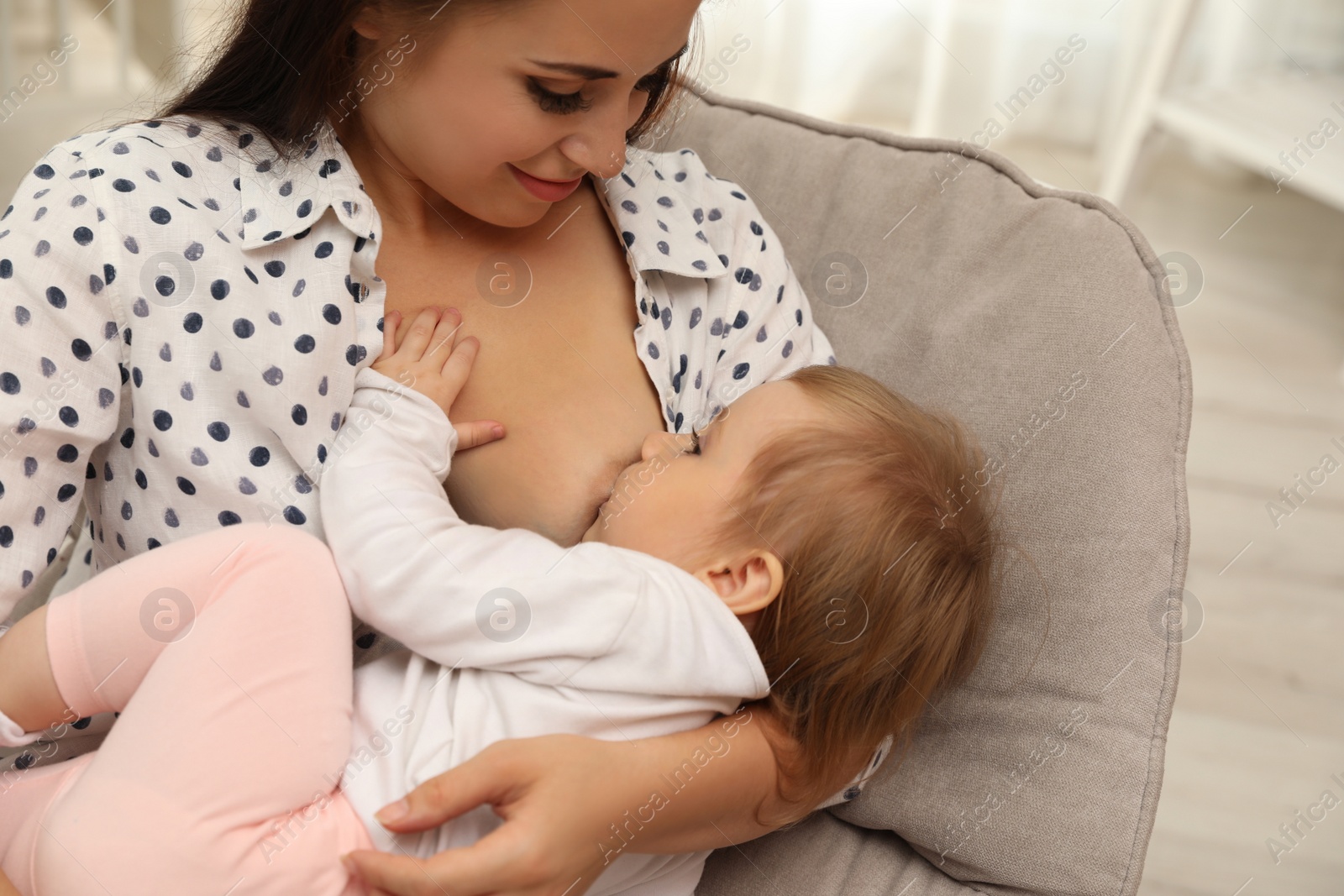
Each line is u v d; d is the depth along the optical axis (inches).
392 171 36.0
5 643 29.5
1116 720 37.5
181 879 26.8
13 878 27.8
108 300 30.9
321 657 30.1
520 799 28.1
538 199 34.4
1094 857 36.3
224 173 33.6
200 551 29.9
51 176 31.4
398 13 30.4
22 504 30.0
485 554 31.8
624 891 34.0
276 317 32.5
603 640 31.4
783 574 34.4
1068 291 42.2
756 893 37.9
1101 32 112.2
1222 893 56.4
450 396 35.1
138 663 29.5
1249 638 70.0
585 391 38.3
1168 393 40.3
